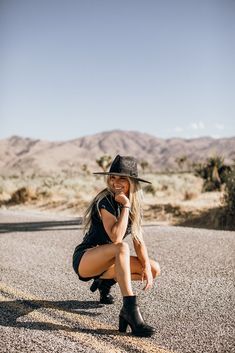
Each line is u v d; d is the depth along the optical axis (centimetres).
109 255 371
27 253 708
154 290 481
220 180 2297
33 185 2303
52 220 1237
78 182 2905
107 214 370
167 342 335
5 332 354
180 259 648
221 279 529
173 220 1317
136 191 380
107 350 319
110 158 3938
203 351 319
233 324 374
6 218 1315
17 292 470
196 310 412
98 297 458
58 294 467
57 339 340
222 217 1241
